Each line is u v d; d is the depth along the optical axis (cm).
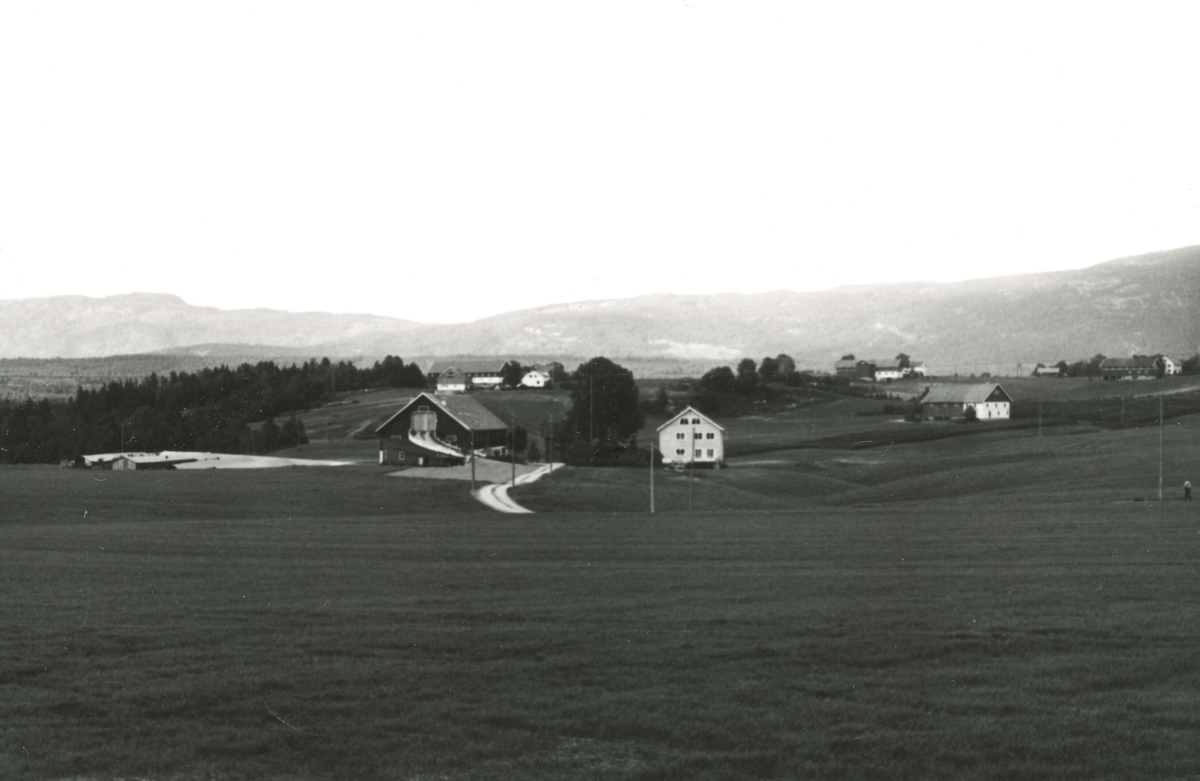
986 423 17100
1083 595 3444
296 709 2248
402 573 4109
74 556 4700
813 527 5928
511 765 1970
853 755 2019
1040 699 2316
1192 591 3503
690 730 2123
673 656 2648
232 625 3022
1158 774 1936
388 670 2522
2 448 14800
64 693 2352
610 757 2014
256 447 14912
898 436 15925
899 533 5469
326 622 3062
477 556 4697
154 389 17562
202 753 2022
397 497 8762
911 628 2947
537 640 2806
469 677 2477
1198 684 2420
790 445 15438
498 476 10625
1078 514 6291
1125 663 2566
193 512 7525
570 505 8600
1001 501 7869
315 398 19625
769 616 3116
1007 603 3309
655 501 9175
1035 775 1938
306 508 7894
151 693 2338
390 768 1953
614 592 3597
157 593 3612
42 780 1881
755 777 1934
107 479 9775
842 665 2580
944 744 2059
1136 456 10738
